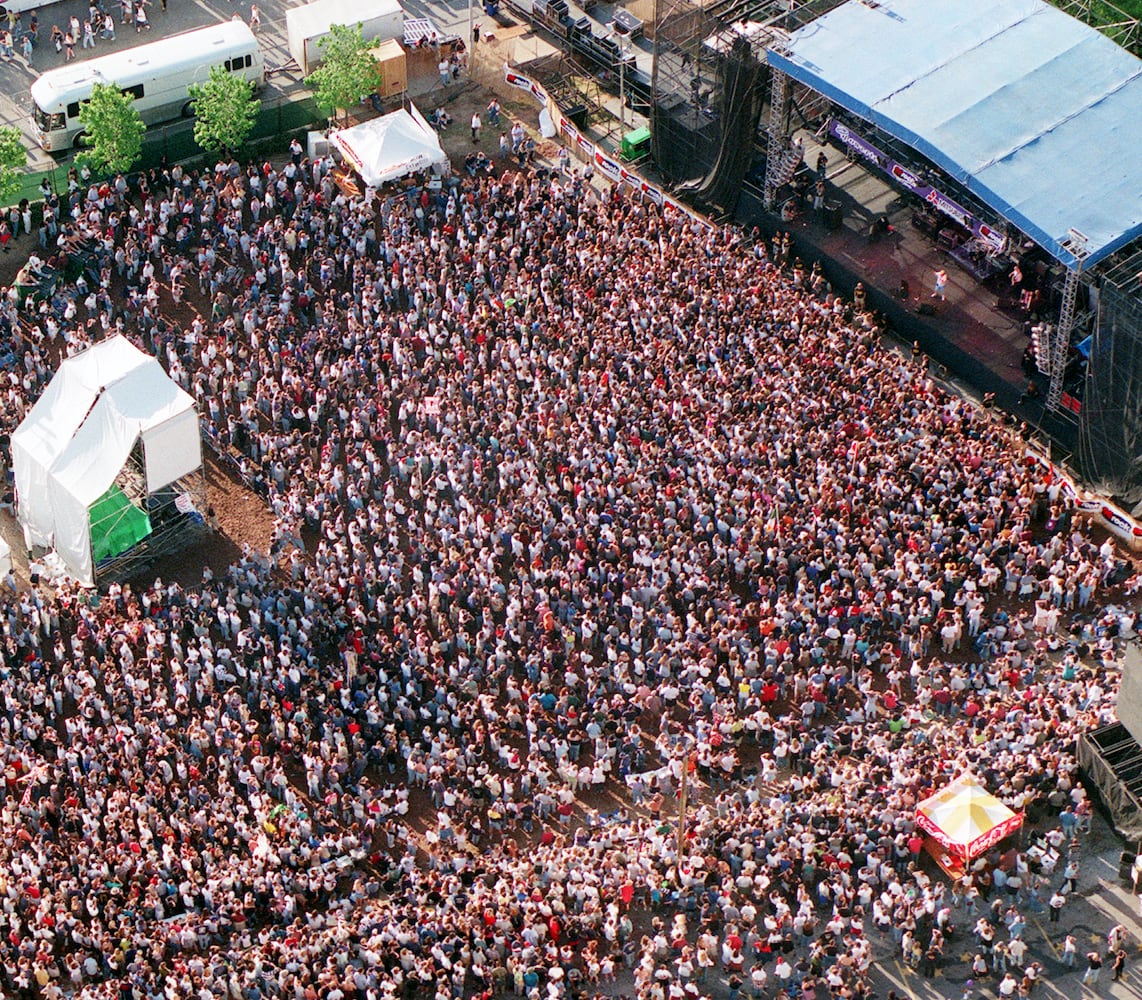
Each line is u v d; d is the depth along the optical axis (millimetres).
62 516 83312
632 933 70562
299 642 80000
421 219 100812
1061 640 80812
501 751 75938
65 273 98188
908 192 102500
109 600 82250
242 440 90188
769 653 78062
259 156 108375
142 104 108312
